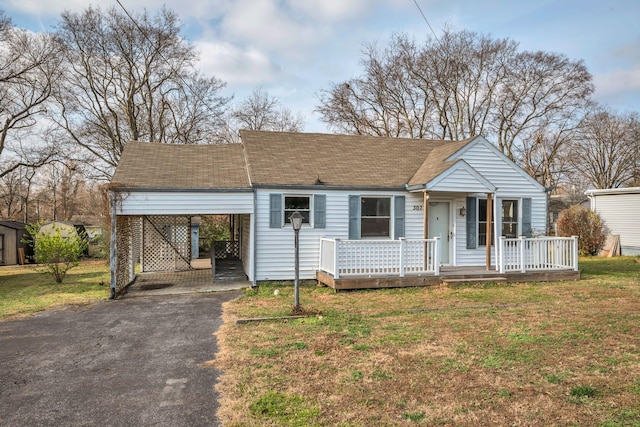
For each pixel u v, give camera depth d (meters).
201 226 23.91
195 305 9.58
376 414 4.02
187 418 4.03
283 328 7.21
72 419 4.05
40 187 41.69
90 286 13.02
